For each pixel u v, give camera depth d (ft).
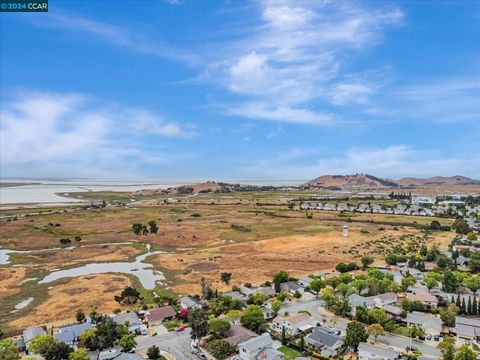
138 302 324.80
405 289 336.49
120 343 228.22
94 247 562.25
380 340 241.55
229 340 233.96
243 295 332.60
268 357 209.26
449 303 294.87
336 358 219.82
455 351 208.64
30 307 315.58
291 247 543.80
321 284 338.34
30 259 488.85
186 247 564.71
